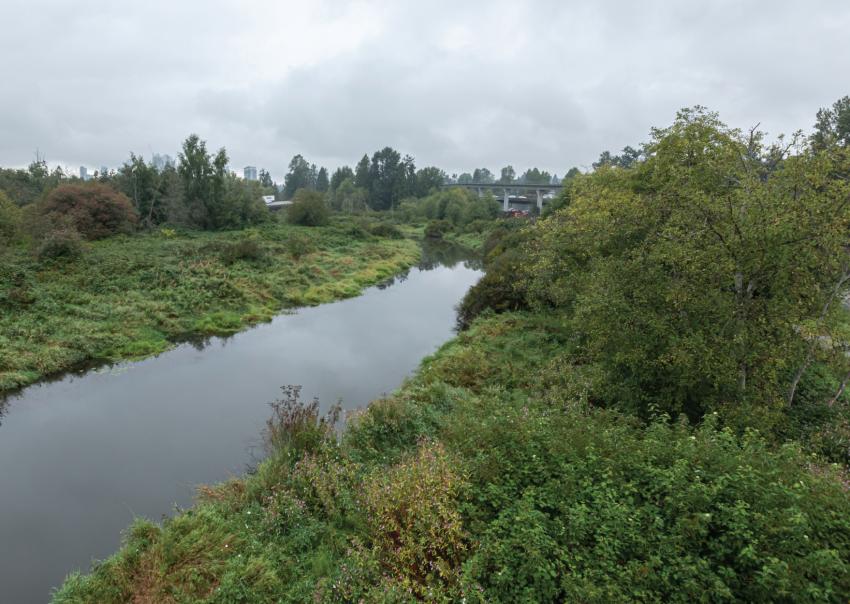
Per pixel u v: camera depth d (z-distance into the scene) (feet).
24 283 61.98
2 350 45.68
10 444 33.55
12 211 90.12
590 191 56.24
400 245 170.30
